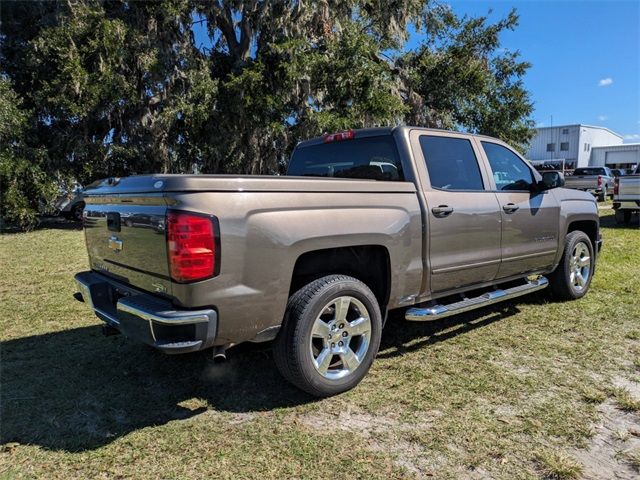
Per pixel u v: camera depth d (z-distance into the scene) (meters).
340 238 3.20
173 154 15.87
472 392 3.34
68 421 3.02
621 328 4.57
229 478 2.47
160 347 2.67
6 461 2.61
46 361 3.95
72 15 13.45
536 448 2.68
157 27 14.09
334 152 4.48
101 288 3.50
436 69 18.77
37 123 14.59
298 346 3.07
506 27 18.64
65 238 11.67
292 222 2.99
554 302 5.47
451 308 4.00
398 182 3.66
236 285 2.79
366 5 15.82
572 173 26.31
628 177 12.09
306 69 13.58
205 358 4.01
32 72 13.85
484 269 4.30
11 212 12.93
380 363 3.88
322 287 3.17
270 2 13.60
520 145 21.23
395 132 3.95
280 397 3.33
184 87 14.52
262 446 2.74
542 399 3.23
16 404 3.23
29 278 7.02
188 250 2.64
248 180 2.86
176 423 3.00
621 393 3.27
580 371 3.65
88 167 14.66
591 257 5.73
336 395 3.33
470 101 19.67
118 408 3.19
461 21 18.97
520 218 4.62
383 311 3.68
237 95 14.01
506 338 4.37
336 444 2.76
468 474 2.48
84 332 4.65
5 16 14.44
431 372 3.68
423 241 3.75
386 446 2.73
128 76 14.41
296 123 15.06
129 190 3.06
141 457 2.65
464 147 4.34
